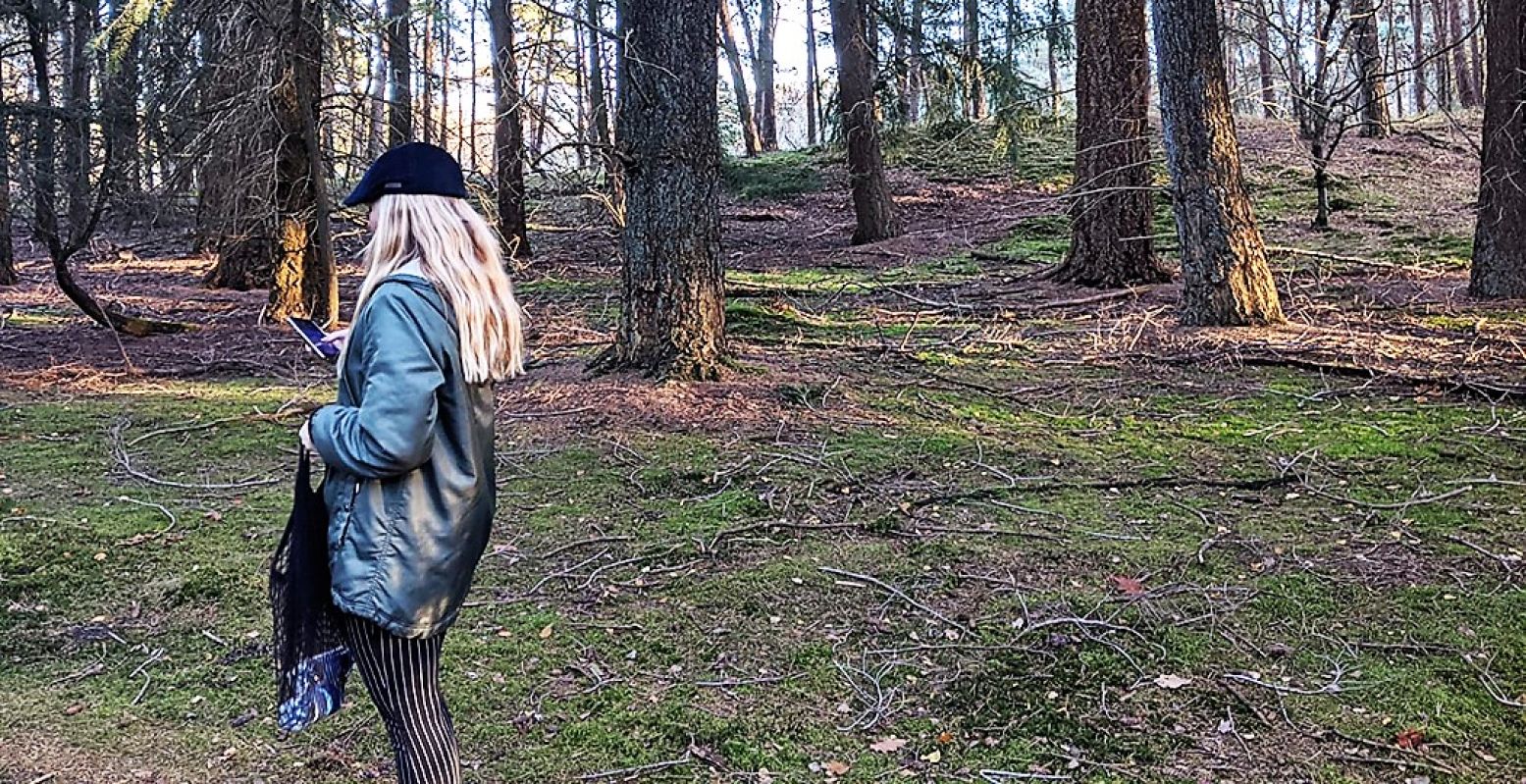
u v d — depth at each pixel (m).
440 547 2.25
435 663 2.36
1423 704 3.36
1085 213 13.10
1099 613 4.05
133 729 3.33
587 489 5.58
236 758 3.16
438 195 2.31
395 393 2.14
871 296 12.99
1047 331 10.21
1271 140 23.70
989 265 15.59
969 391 7.76
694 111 7.27
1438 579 4.30
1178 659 3.68
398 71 11.02
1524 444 6.12
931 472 5.83
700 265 7.46
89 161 10.25
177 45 9.55
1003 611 4.09
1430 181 20.91
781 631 3.96
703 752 3.17
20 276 16.86
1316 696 3.43
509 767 3.10
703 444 6.27
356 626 2.30
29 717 3.40
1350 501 5.25
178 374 8.98
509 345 2.37
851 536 4.89
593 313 11.90
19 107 9.68
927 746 3.20
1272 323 9.81
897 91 21.59
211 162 10.38
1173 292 12.05
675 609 4.15
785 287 13.66
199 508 5.38
